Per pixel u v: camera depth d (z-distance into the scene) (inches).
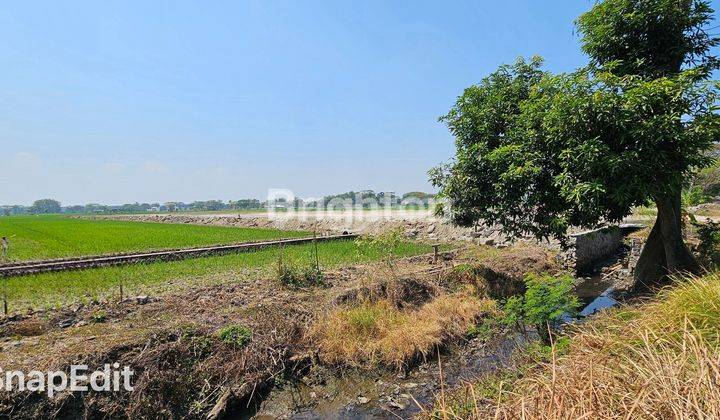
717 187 1135.6
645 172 311.9
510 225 429.4
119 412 221.0
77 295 393.7
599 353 144.3
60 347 249.9
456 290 423.5
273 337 293.7
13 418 201.6
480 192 427.5
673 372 106.9
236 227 1486.2
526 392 135.0
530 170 364.8
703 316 166.9
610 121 315.3
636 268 427.5
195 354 263.0
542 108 368.2
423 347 307.0
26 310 334.6
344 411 247.1
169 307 345.1
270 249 709.3
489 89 458.0
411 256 613.3
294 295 385.1
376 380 280.5
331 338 308.2
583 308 412.2
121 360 240.2
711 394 98.5
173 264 562.9
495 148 413.4
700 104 309.0
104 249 765.9
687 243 470.6
